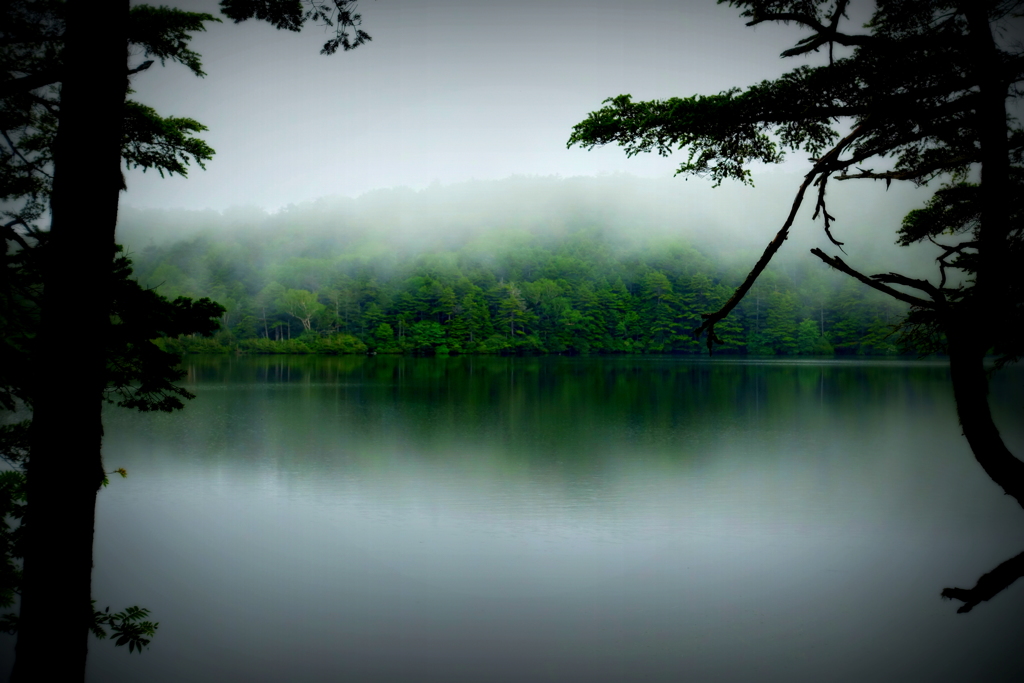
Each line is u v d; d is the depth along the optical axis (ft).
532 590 26.78
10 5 12.86
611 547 31.71
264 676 20.35
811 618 24.16
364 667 20.76
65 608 9.98
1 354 13.32
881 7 9.20
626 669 20.48
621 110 9.17
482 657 21.54
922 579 27.61
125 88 10.54
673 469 49.39
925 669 20.76
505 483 44.62
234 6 12.60
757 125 8.97
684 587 26.94
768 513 37.24
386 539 32.76
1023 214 9.31
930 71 8.22
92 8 10.02
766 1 8.95
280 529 34.30
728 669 20.88
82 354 10.07
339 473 47.75
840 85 8.31
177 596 25.90
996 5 8.56
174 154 18.79
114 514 37.04
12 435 13.96
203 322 17.67
